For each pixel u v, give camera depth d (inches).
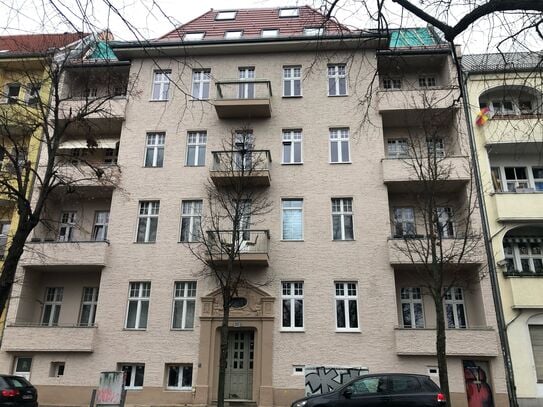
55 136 441.1
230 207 756.0
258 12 1030.4
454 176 741.9
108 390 457.1
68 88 848.9
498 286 695.1
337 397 466.9
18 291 748.6
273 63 872.3
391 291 704.4
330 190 772.6
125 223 776.9
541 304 673.0
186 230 775.7
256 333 704.4
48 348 703.7
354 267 722.8
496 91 800.3
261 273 727.7
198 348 697.0
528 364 657.0
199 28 970.1
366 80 833.5
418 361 666.2
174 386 693.9
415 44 839.1
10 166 616.4
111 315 724.0
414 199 774.5
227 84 848.3
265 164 771.4
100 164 815.1
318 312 703.1
